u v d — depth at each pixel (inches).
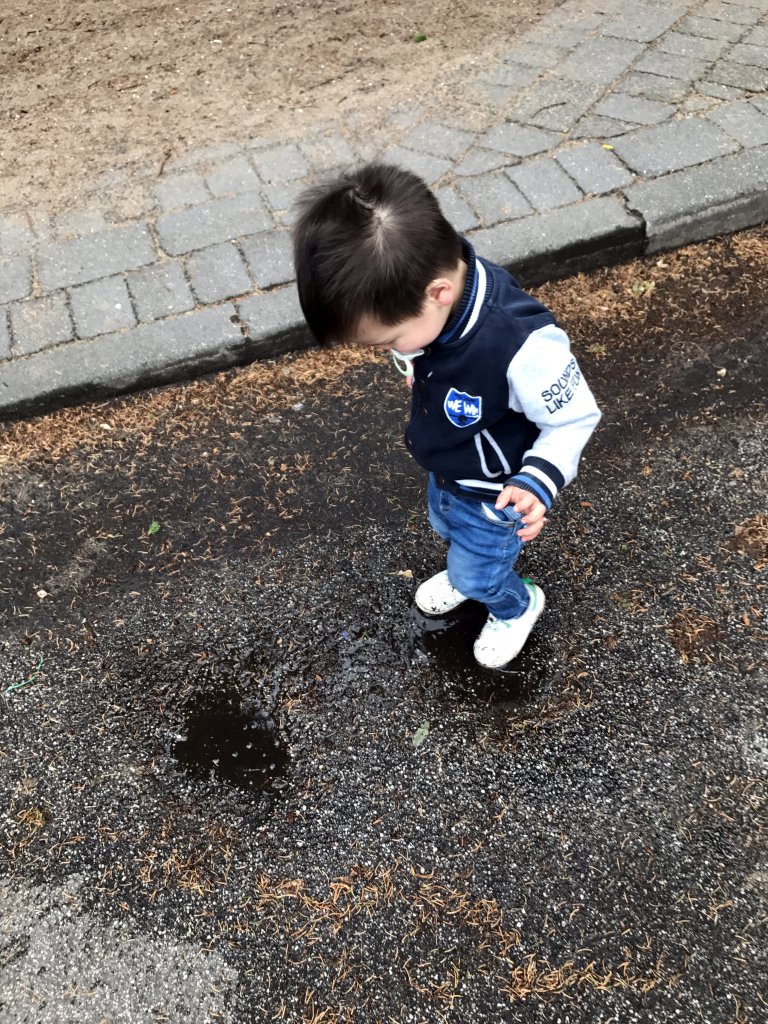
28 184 151.8
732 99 148.8
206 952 74.4
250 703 90.8
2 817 84.0
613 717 85.9
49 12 203.0
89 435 119.8
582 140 145.1
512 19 179.6
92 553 106.1
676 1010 68.2
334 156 149.5
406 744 86.0
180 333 124.9
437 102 158.2
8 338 125.6
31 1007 72.7
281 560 103.3
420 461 74.0
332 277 54.9
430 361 62.8
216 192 145.3
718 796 79.7
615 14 174.7
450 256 57.4
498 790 82.0
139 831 82.3
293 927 75.2
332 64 173.9
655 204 133.4
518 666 91.0
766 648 89.3
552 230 131.6
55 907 78.0
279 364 127.2
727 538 99.3
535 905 74.7
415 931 74.1
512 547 79.4
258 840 80.8
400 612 97.1
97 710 91.3
